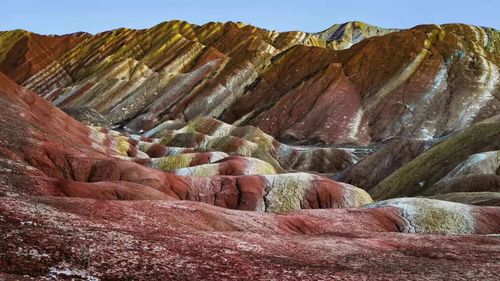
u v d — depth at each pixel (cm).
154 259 2394
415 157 12450
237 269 2486
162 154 13162
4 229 2345
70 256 2216
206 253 2673
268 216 4562
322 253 3262
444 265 3234
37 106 9412
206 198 7006
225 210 4388
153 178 6738
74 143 8438
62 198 3400
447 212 5756
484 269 3184
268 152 16275
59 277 2008
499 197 6844
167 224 3328
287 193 7431
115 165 6744
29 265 2058
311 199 7556
